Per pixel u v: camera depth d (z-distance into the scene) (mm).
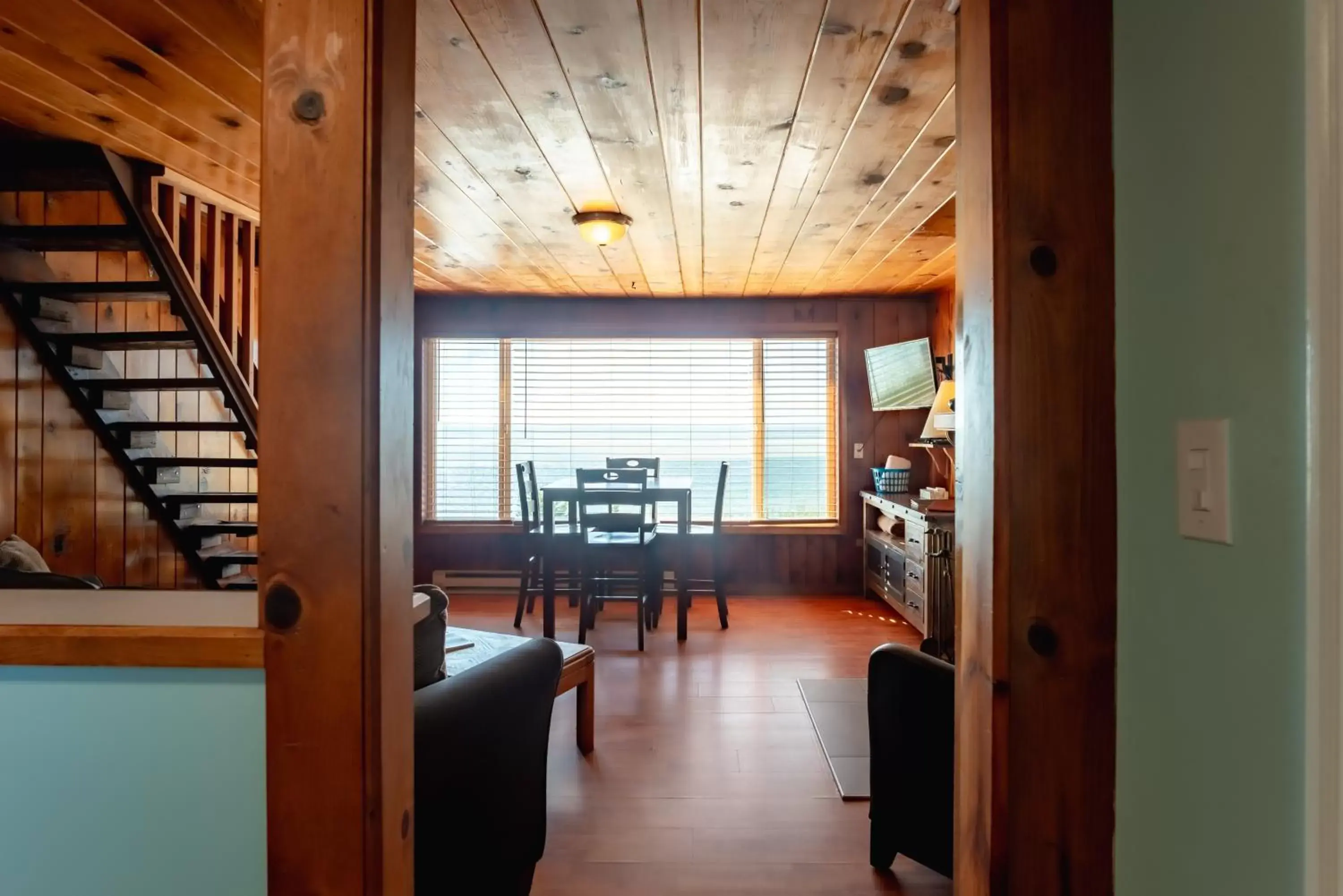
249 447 3598
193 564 3949
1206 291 766
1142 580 877
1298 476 647
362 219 864
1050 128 933
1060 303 929
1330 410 601
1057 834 924
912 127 2338
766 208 3193
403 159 945
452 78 2029
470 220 3408
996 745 929
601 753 2674
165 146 2682
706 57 1907
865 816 2242
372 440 869
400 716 944
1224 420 739
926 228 3500
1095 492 927
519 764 1700
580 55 1896
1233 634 729
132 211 2855
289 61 870
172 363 3980
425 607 1447
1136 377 888
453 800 1414
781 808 2291
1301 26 639
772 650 3951
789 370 5426
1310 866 622
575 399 5434
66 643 893
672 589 5328
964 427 1031
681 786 2430
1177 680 814
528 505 4641
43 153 2711
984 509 962
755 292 5145
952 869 1726
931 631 3592
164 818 904
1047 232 931
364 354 864
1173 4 815
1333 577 599
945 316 4977
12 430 3033
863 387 5348
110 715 906
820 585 5359
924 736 1796
